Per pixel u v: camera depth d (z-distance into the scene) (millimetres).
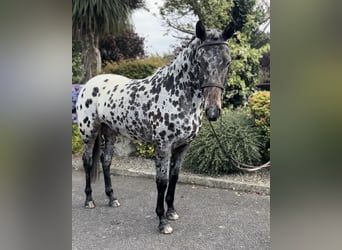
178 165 2422
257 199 2928
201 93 2080
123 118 2441
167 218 2514
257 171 3410
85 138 2770
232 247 2082
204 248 2066
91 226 2420
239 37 4059
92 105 2691
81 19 4074
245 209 2709
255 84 4016
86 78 4355
